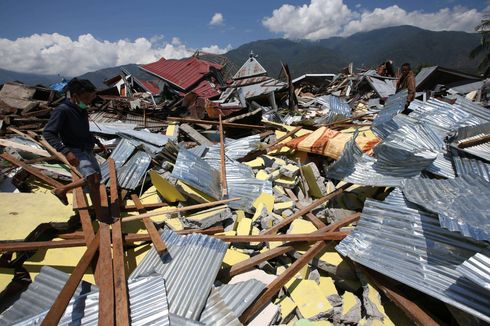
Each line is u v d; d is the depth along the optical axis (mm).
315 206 4641
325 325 2820
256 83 18516
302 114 12930
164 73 21344
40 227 3748
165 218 4434
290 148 7035
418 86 19875
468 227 2875
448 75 19359
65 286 2627
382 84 18828
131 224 4246
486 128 5105
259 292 2887
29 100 11195
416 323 2643
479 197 3430
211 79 21859
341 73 25984
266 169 6160
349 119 9938
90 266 3270
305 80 26156
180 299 2740
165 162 5844
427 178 4285
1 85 12227
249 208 4793
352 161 5316
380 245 3338
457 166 4562
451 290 2611
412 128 5488
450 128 6176
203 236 3428
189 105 10578
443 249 3016
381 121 6895
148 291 2721
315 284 3232
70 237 3836
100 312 2402
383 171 4941
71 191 4793
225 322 2549
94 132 7727
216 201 4672
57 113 3674
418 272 2895
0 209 3979
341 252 3395
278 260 3758
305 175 5367
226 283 3215
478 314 2324
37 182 5371
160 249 3275
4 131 8305
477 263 2514
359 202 4953
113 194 4598
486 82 16734
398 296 2854
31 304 2709
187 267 3084
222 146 6746
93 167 4070
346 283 3426
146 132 7602
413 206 3590
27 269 3271
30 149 6195
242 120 9109
